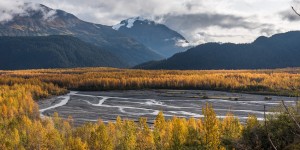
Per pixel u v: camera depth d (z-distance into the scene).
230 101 137.00
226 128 43.53
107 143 61.66
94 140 62.38
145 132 65.44
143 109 122.81
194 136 33.09
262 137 26.55
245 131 28.88
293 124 24.28
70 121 101.88
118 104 135.00
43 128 80.44
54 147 71.81
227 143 29.41
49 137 73.31
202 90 181.25
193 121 64.75
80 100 148.50
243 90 170.75
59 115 113.62
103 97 158.00
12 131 87.31
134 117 108.81
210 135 28.88
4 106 107.69
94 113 116.44
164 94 163.25
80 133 79.00
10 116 103.81
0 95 137.38
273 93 153.00
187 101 139.88
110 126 76.94
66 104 137.00
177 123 49.25
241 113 109.69
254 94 159.50
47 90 168.62
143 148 61.25
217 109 118.06
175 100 143.25
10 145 73.56
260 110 114.06
